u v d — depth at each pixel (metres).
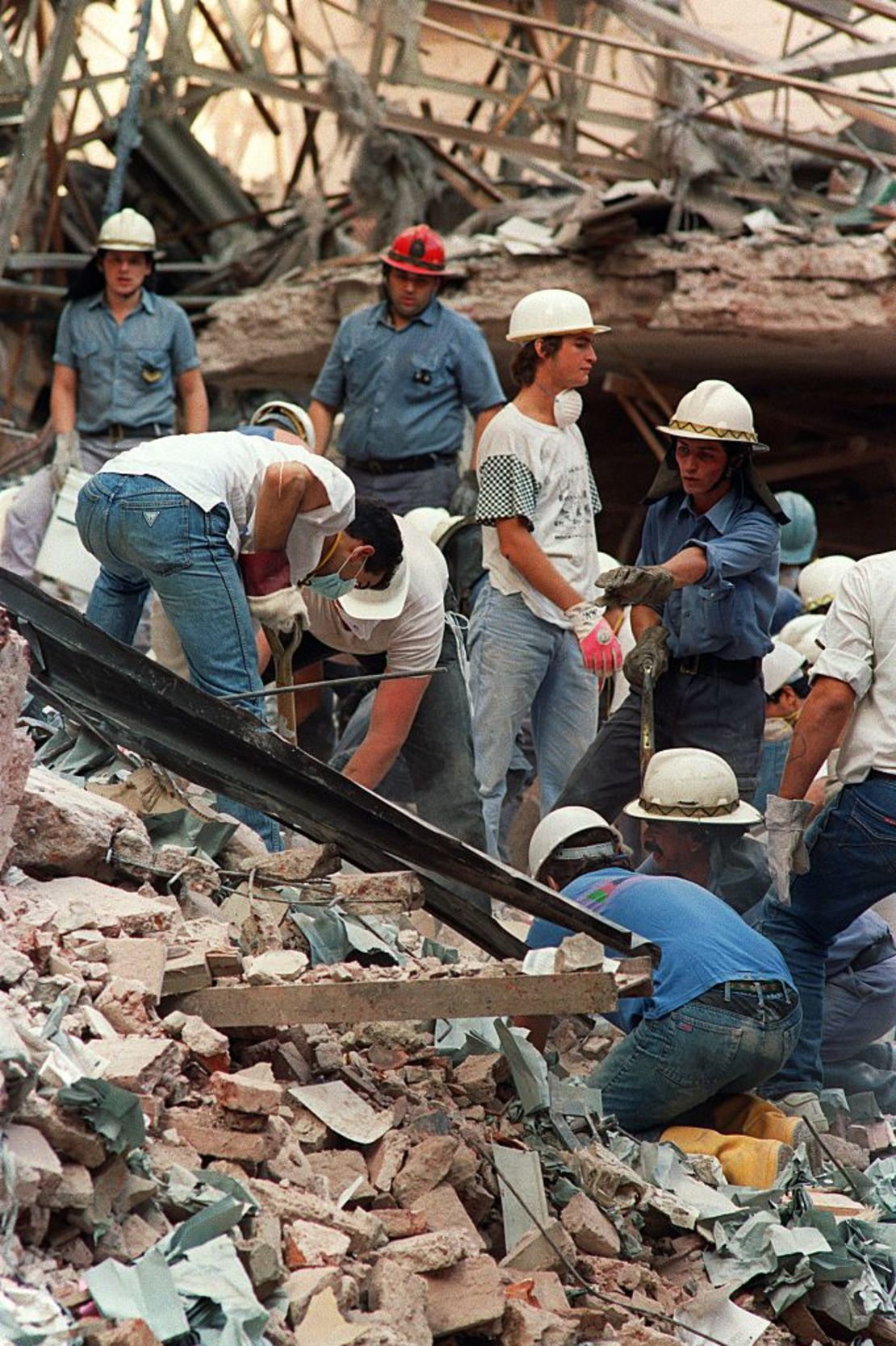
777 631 19.27
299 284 31.02
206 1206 6.99
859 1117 12.67
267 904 9.90
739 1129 10.78
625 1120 10.49
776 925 12.27
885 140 32.22
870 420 33.03
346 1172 8.17
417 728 13.23
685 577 12.79
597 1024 12.01
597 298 28.47
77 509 11.25
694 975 10.29
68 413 20.42
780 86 27.28
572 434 14.91
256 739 9.70
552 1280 8.22
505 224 29.59
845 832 11.83
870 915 13.54
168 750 10.30
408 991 8.53
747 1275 9.18
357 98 31.23
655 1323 8.52
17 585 9.69
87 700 9.97
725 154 28.62
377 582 11.94
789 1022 10.42
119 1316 6.12
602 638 13.81
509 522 14.31
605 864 11.97
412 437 19.30
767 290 27.30
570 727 14.94
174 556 10.87
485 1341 7.63
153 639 13.71
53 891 9.01
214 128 39.34
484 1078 9.58
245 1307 6.35
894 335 27.31
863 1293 9.30
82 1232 6.57
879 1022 13.31
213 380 32.22
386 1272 7.27
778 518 13.27
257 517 11.04
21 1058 6.55
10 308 35.41
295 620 11.26
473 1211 8.62
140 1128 6.73
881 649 11.68
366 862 10.29
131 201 37.34
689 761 12.49
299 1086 8.66
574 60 32.06
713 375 32.38
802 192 29.08
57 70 29.62
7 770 8.36
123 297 20.55
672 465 13.61
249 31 34.78
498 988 8.52
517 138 30.95
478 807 13.30
